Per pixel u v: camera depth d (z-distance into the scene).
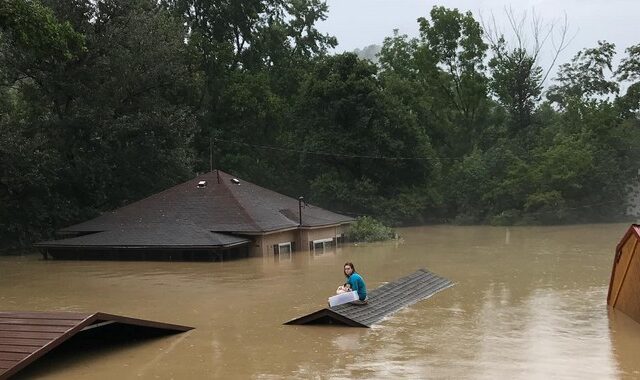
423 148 63.03
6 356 11.85
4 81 41.28
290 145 62.94
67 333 12.49
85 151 42.69
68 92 40.88
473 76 74.44
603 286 22.23
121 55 41.59
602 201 59.59
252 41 67.69
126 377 12.00
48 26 28.66
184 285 23.73
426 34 75.31
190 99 55.81
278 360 12.97
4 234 38.38
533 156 64.25
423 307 18.69
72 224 40.88
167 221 34.75
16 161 36.75
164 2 62.03
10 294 22.34
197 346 14.27
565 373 11.76
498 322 16.42
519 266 28.11
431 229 55.62
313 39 74.94
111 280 25.47
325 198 58.28
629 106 67.12
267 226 34.12
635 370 11.93
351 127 61.22
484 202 62.72
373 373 11.91
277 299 20.36
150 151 44.78
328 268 28.42
